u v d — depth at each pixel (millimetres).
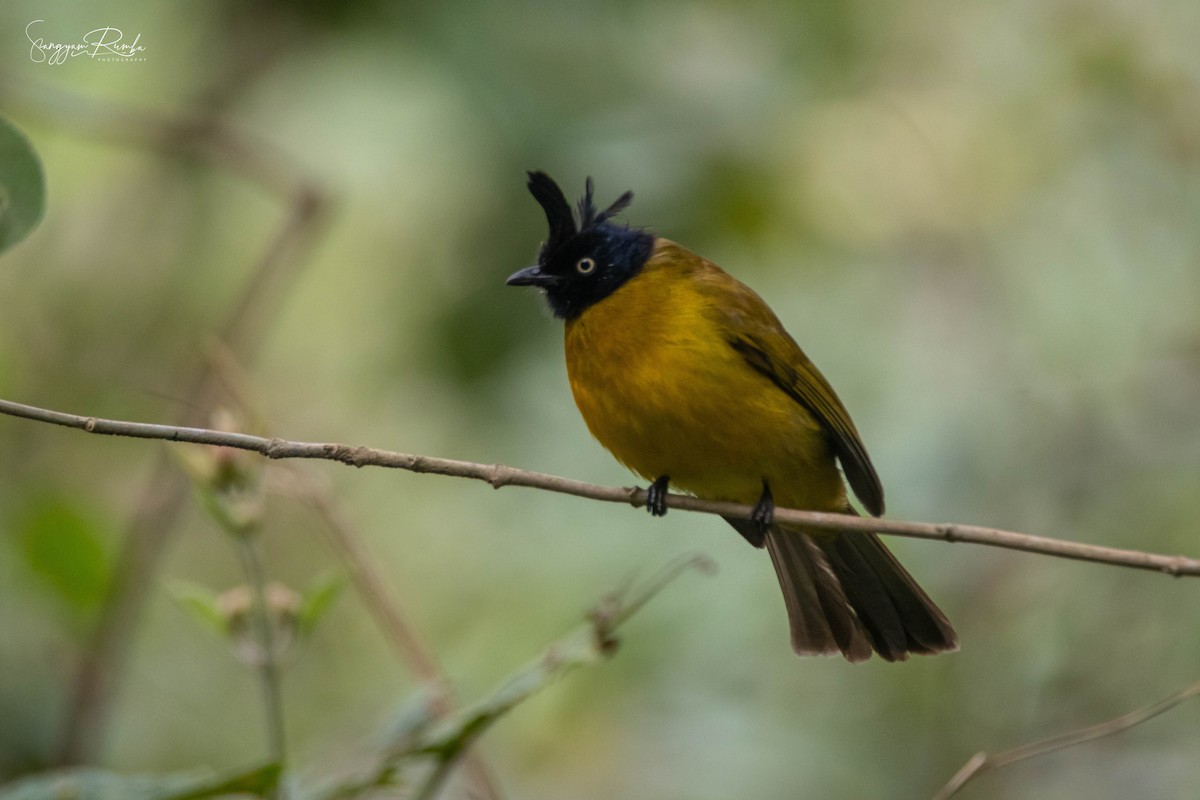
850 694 11078
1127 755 10812
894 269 12922
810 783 10500
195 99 12156
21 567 9812
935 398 12078
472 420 11219
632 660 10992
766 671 11031
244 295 11000
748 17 11711
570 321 8203
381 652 11695
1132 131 13117
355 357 12516
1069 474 11922
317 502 8266
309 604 6684
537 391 11188
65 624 9828
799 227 12062
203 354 10609
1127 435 12172
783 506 8297
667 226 10852
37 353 12109
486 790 7719
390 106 12273
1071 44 13164
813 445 8016
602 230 8242
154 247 12609
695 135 11008
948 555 11688
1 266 12281
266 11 11773
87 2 11938
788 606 8344
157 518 10023
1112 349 12609
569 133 10523
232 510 6605
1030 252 13047
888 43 12852
